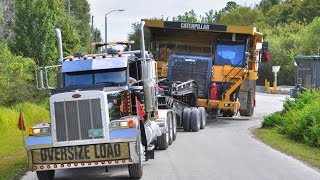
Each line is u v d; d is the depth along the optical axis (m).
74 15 86.44
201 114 30.33
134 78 18.34
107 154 14.55
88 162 14.58
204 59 33.22
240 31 34.22
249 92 37.50
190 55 34.50
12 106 33.81
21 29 42.59
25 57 42.03
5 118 28.95
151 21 35.22
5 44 41.34
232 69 34.38
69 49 55.81
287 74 84.31
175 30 35.72
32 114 32.88
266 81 73.88
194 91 31.44
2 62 37.19
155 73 20.33
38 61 42.53
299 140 24.12
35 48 42.62
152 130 17.73
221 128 31.05
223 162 18.09
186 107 30.05
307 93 29.55
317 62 37.03
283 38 90.94
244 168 16.88
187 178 15.27
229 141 24.34
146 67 17.94
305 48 84.69
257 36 36.06
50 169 14.70
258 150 21.14
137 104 15.66
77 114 14.59
